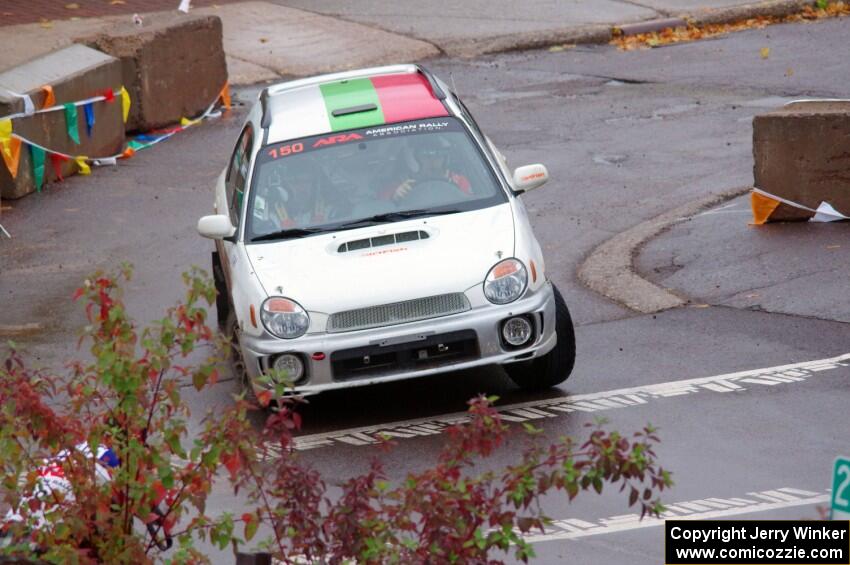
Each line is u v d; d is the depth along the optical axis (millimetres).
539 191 47500
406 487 15500
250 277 29047
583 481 14914
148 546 16969
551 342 28750
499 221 29781
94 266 43688
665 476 14898
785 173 40594
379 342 27797
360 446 27656
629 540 21719
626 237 41438
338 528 15297
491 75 66688
